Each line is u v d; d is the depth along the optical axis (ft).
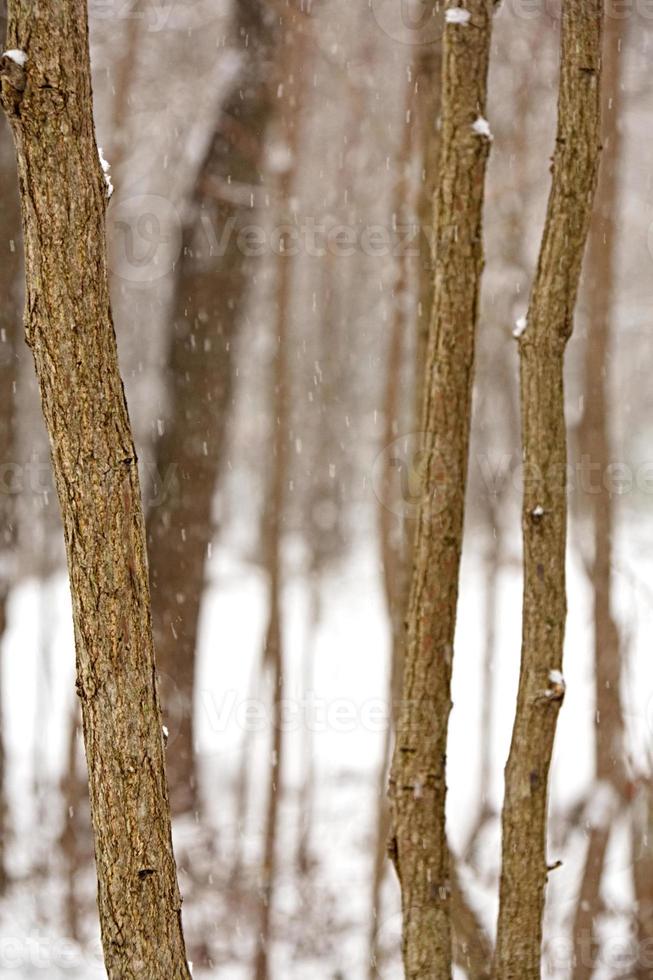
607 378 27.32
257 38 33.73
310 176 37.52
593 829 23.49
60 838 30.83
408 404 32.50
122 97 33.58
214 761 38.78
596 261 26.91
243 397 61.05
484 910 20.47
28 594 55.36
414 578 9.65
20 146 6.47
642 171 36.52
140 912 6.89
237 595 61.41
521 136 30.09
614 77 25.31
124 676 6.74
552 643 9.11
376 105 33.45
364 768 38.60
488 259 34.45
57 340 6.53
